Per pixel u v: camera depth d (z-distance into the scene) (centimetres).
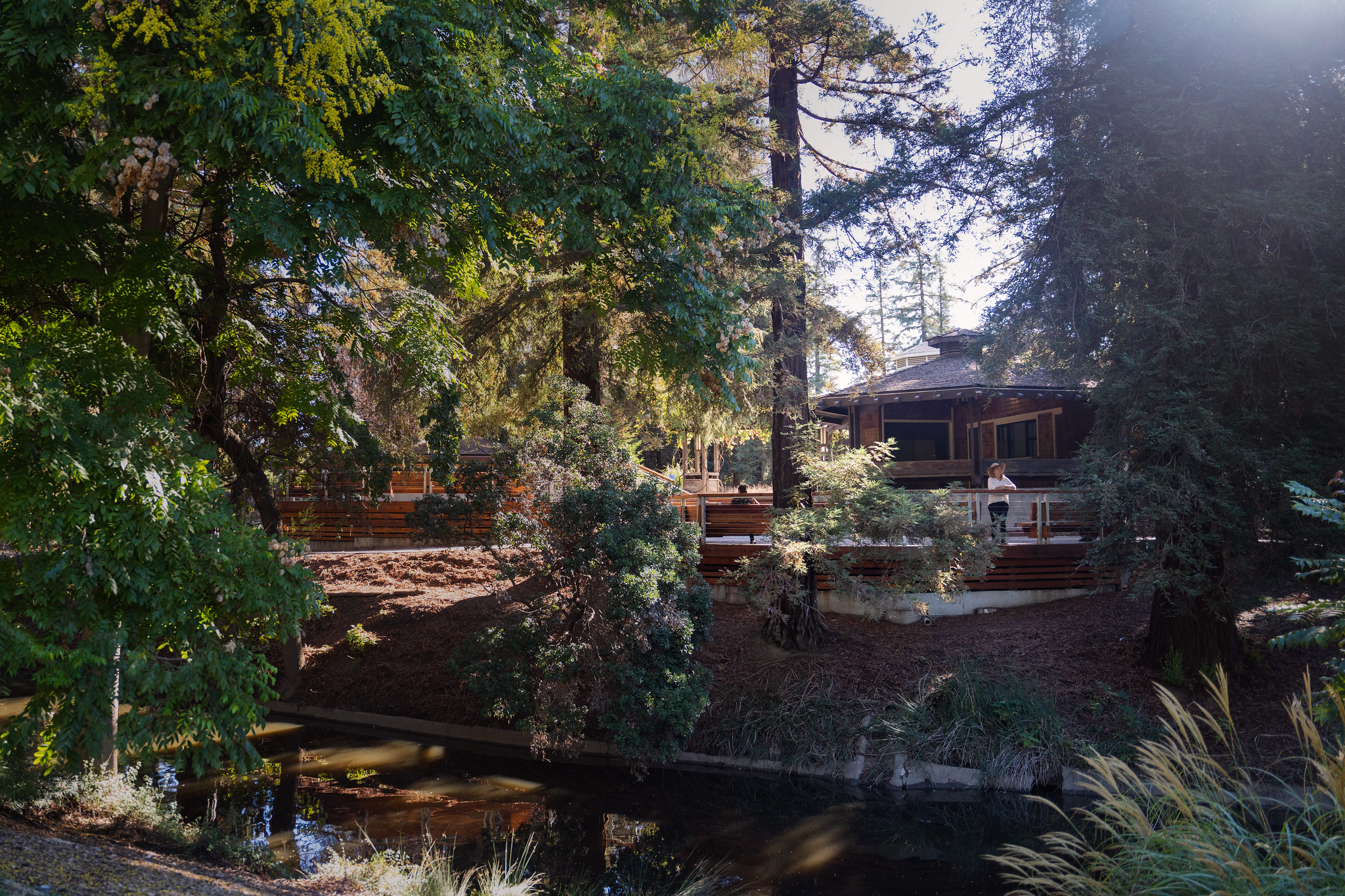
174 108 541
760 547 1399
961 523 1173
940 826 934
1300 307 991
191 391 975
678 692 998
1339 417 986
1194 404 977
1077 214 1071
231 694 596
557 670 978
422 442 1430
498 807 955
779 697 1181
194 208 1003
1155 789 846
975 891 765
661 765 1113
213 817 866
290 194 681
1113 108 1084
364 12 571
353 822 878
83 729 553
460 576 1658
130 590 539
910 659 1244
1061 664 1201
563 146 755
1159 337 1045
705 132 805
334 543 2048
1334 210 964
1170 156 1023
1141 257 1028
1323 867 360
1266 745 970
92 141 604
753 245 1206
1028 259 1177
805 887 772
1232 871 371
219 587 596
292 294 1023
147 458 552
